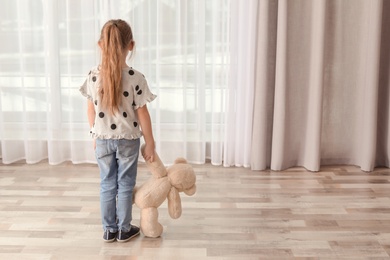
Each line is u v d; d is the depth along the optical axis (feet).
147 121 7.13
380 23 10.36
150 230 7.50
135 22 10.94
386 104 11.05
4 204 8.96
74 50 11.08
